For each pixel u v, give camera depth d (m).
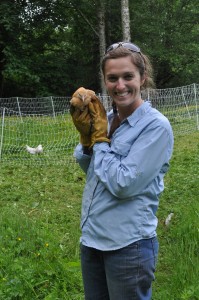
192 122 12.88
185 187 6.55
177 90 15.54
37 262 4.11
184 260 3.98
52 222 5.43
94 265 2.35
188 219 4.74
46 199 6.45
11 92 24.89
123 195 2.09
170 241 4.70
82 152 2.33
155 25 22.97
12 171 8.06
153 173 2.11
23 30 23.48
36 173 7.93
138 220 2.15
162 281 3.91
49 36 24.98
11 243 4.44
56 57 25.17
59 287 3.75
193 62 24.97
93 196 2.23
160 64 25.44
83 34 24.88
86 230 2.28
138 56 2.12
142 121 2.14
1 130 10.40
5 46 22.80
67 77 24.78
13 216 5.24
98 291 2.39
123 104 2.13
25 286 3.67
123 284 2.18
